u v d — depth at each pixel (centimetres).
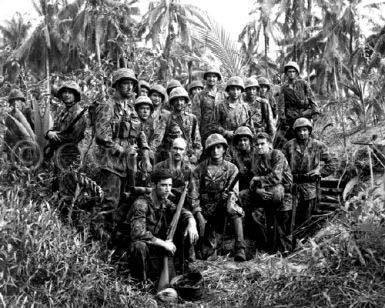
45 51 2295
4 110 657
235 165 660
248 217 660
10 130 625
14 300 403
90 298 458
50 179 566
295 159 648
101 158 548
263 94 860
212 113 740
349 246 475
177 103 676
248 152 673
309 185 644
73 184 560
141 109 654
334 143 880
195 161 667
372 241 479
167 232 521
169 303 488
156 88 736
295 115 761
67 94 585
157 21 1536
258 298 487
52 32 2289
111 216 543
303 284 475
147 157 588
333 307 436
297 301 465
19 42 2955
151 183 562
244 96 858
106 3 1634
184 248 543
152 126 686
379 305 428
